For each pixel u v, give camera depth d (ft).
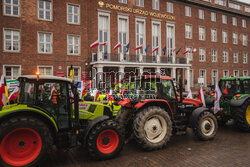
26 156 12.94
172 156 15.97
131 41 76.48
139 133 16.87
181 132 19.81
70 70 16.83
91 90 37.35
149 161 14.99
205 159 15.15
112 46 72.54
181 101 20.59
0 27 53.88
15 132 12.63
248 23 113.80
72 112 17.15
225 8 101.45
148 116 17.34
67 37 63.41
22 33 56.75
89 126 15.20
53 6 61.26
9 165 12.35
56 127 14.52
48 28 60.49
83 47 66.44
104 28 72.28
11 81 25.03
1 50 54.08
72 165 14.53
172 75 78.23
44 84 14.85
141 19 78.43
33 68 58.34
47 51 60.90
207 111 20.90
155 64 73.36
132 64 69.15
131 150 17.78
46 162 15.17
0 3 53.78
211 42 98.48
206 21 96.89
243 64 110.73
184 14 89.66
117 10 73.36
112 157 15.65
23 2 56.75
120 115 20.54
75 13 65.36
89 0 68.33
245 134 22.72
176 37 86.99
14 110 12.84
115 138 16.02
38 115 13.66
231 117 25.46
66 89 15.70
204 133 20.29
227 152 16.62
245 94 24.13
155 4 82.43
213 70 98.68
